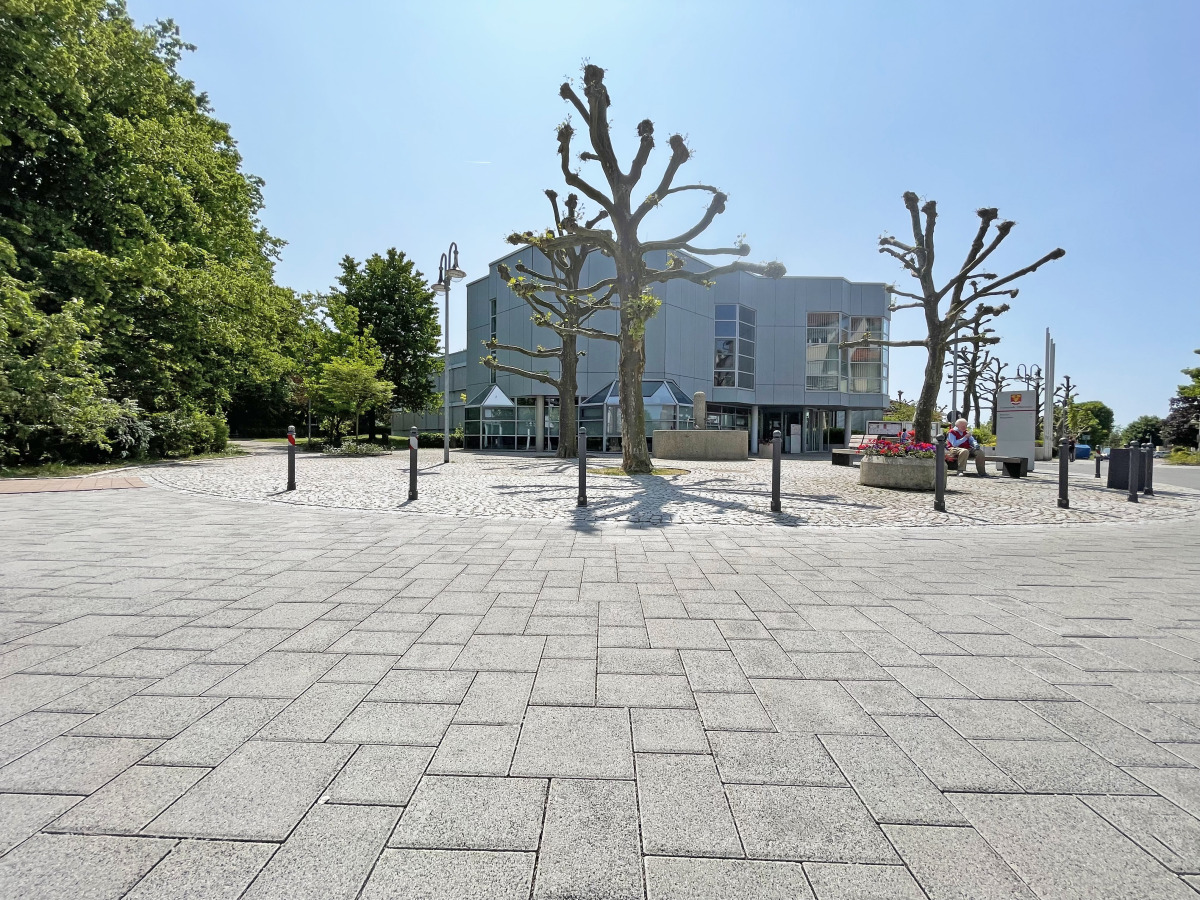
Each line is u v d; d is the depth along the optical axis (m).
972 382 38.44
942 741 2.34
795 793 1.98
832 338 34.38
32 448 14.22
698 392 28.00
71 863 1.61
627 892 1.53
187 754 2.18
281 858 1.64
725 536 6.62
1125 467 12.54
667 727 2.42
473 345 35.03
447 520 7.51
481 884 1.55
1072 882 1.58
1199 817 1.87
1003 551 5.99
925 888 1.56
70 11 14.73
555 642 3.37
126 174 17.08
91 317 14.70
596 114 13.38
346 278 37.75
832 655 3.23
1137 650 3.35
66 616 3.76
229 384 24.31
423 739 2.30
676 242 13.90
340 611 3.89
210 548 5.82
